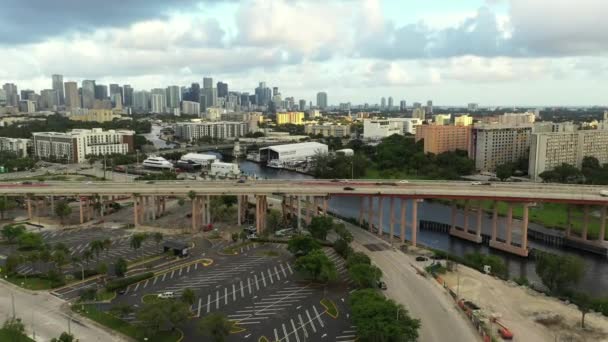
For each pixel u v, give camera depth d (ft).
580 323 545.85
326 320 534.37
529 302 605.31
